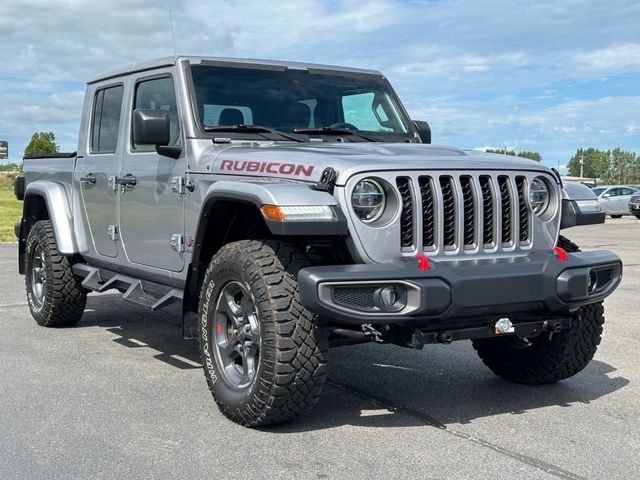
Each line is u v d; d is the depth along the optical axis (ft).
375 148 15.26
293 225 12.52
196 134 16.34
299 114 17.90
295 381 13.01
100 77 20.90
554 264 13.84
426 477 11.61
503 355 17.11
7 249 50.65
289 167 13.98
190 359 19.39
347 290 12.56
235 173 14.99
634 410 15.19
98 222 20.54
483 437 13.48
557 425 14.20
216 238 15.76
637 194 112.57
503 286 13.16
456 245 13.92
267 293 13.07
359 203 13.17
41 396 15.92
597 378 17.69
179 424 14.08
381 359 19.57
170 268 17.10
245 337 13.93
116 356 19.66
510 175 14.58
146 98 18.57
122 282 19.36
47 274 22.54
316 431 13.74
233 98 17.30
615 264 15.05
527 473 11.79
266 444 13.03
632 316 25.71
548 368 16.34
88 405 15.28
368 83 19.49
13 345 20.89
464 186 14.15
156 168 17.46
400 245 13.38
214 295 14.48
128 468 11.95
